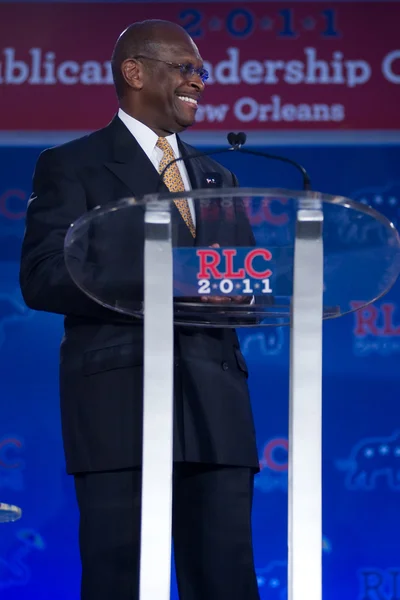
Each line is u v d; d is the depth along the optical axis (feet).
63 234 23.67
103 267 20.04
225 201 18.16
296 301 18.61
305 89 48.93
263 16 49.37
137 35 26.35
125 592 21.85
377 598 44.37
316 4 49.39
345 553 44.78
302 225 18.53
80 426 22.58
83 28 49.44
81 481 22.70
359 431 45.98
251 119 48.73
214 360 23.32
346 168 48.44
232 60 49.08
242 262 19.20
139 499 22.21
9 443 45.80
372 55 49.08
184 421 22.50
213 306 20.94
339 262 19.57
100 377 22.63
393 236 18.76
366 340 46.73
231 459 22.63
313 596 17.75
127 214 19.21
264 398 46.26
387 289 20.36
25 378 46.42
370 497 45.39
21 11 49.44
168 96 25.93
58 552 44.80
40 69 49.16
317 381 18.42
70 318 23.84
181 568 23.21
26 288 23.36
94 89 49.08
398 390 46.34
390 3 49.39
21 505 45.24
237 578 22.62
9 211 48.06
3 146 48.67
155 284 18.71
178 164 25.57
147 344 18.58
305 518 18.03
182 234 19.22
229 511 22.81
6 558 44.68
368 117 48.75
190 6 49.47
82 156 24.89
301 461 18.21
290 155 48.55
